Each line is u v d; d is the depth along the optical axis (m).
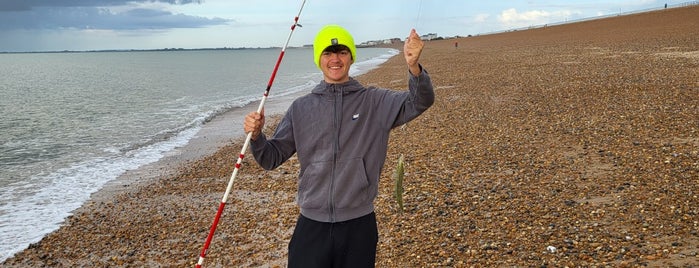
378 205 7.71
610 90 16.17
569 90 17.11
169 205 9.11
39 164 12.88
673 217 6.21
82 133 17.48
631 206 6.72
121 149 14.55
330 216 3.28
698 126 10.68
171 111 22.86
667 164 8.38
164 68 75.88
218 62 101.88
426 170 9.45
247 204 8.66
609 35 52.38
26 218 8.80
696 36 36.12
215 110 22.30
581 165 8.88
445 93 19.98
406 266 5.68
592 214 6.59
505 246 5.91
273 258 6.41
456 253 5.87
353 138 3.31
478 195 7.80
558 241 5.88
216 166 11.73
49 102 28.17
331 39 3.28
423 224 6.82
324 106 3.35
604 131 11.08
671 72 18.94
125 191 10.26
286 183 9.67
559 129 11.75
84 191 10.38
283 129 3.50
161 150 14.21
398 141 12.10
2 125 19.64
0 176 11.70
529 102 15.75
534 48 47.88
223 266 6.30
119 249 7.25
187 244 7.17
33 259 7.11
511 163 9.44
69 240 7.72
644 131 10.73
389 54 93.19
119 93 33.19
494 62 34.88
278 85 36.78
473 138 11.77
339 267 3.36
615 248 5.55
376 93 3.36
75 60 140.88
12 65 102.06
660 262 5.14
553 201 7.23
